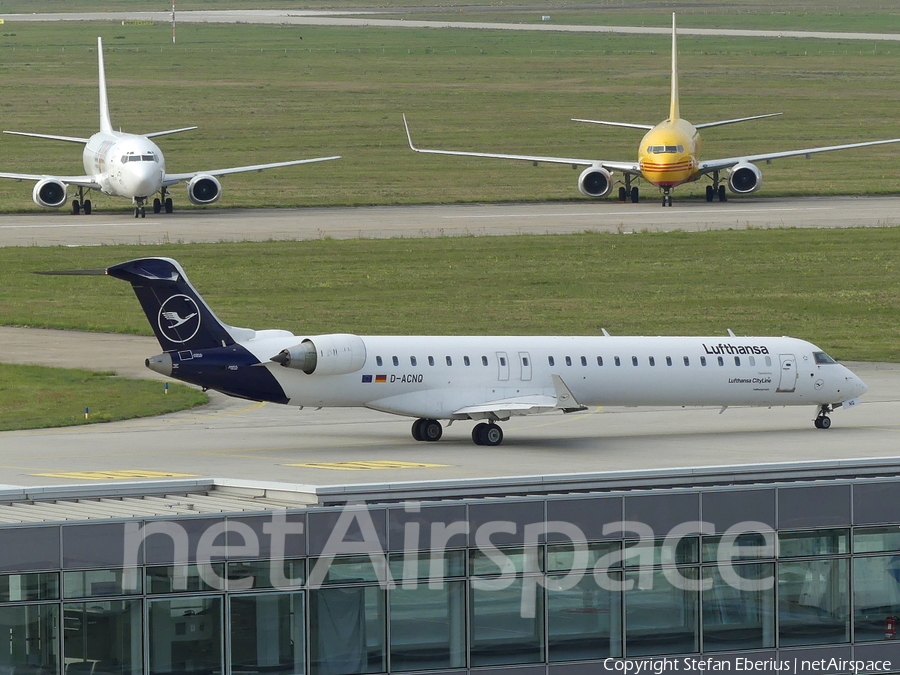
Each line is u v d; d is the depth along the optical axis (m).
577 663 113.38
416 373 180.12
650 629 115.31
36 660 98.94
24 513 109.81
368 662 108.00
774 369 197.75
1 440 189.38
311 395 176.62
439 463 169.12
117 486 121.56
